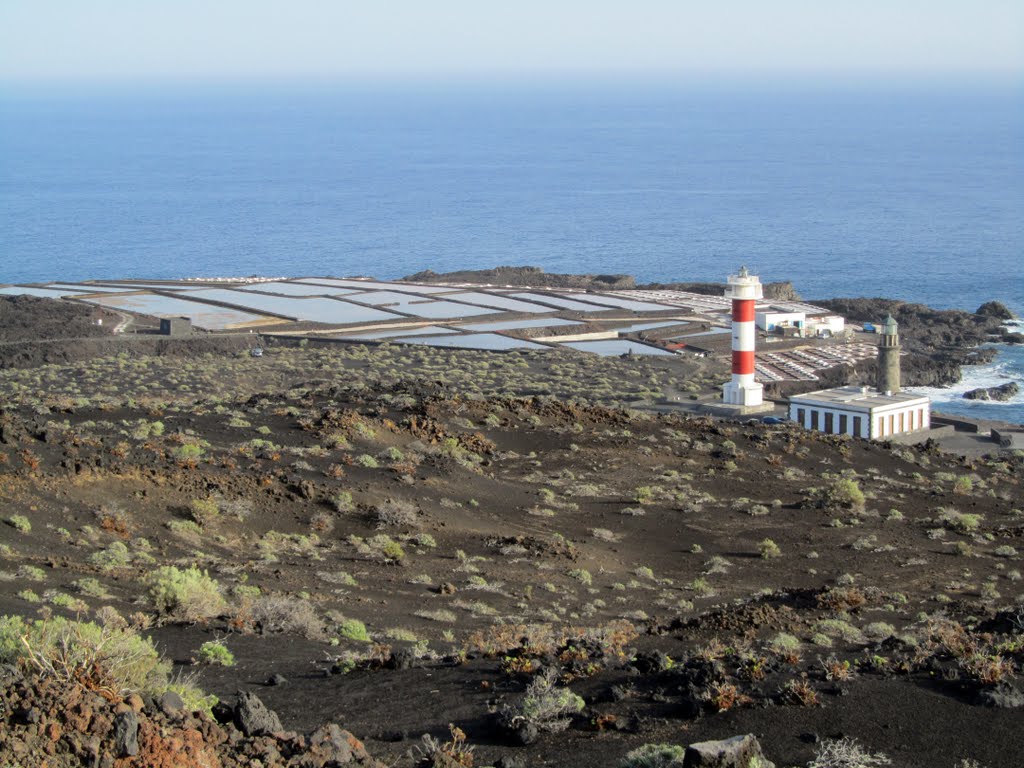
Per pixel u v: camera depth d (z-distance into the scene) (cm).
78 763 1495
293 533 4797
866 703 2191
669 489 6544
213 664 2714
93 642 1862
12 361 14025
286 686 2544
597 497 6278
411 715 2308
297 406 7312
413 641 3328
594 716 2209
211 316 17450
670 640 3338
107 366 13075
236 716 1844
